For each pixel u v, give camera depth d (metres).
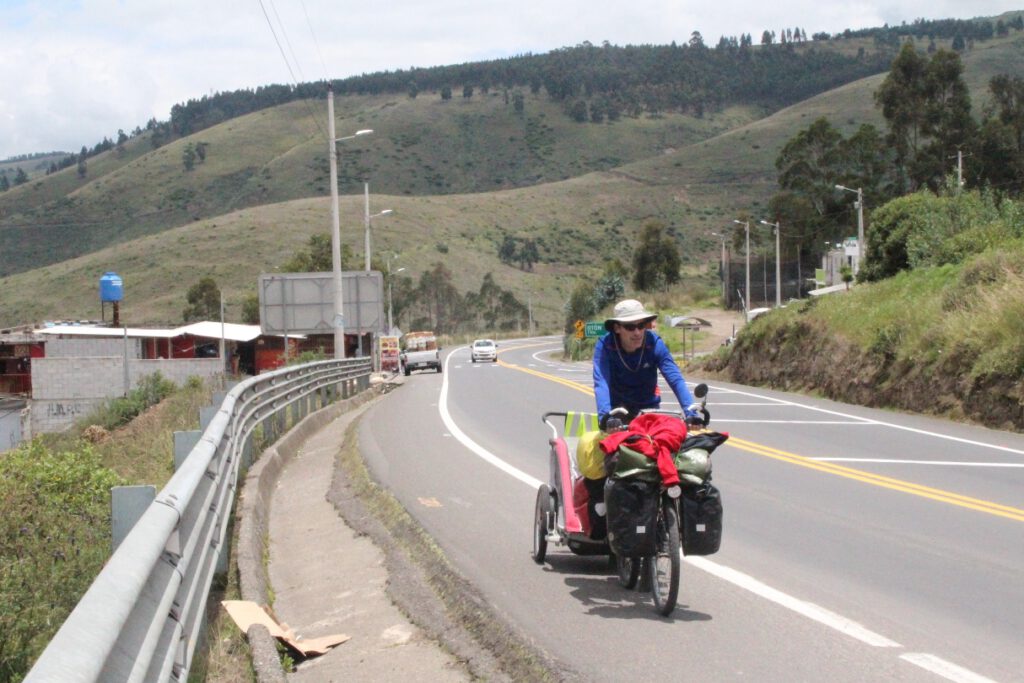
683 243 156.62
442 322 130.25
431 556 8.81
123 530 5.48
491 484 13.35
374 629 7.41
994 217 36.12
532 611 7.40
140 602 4.04
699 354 70.94
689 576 8.41
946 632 6.81
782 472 14.29
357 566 9.22
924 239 37.06
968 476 13.85
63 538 7.18
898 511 11.27
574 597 7.80
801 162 87.94
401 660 6.62
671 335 83.31
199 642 6.11
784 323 35.03
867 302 31.31
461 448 17.25
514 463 15.40
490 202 181.50
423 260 142.50
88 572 6.50
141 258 132.62
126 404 27.08
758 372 36.31
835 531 10.21
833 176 86.62
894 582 8.16
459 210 174.88
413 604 7.72
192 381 28.11
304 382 22.77
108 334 59.81
